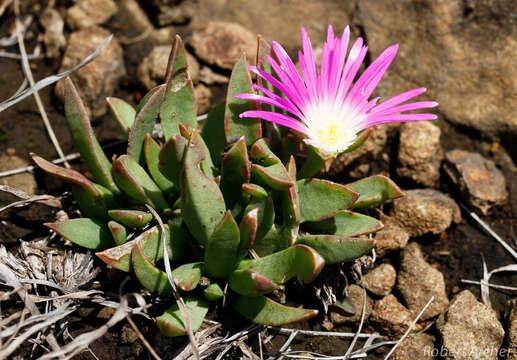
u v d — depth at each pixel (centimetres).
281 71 18
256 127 19
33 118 21
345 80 19
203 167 18
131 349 18
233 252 17
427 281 20
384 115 18
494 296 20
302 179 19
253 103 18
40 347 18
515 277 20
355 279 19
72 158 21
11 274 18
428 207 20
